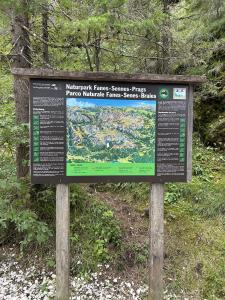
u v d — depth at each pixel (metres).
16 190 3.36
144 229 3.67
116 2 3.12
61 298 2.66
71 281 3.18
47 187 3.60
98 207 3.71
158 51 4.18
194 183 4.20
